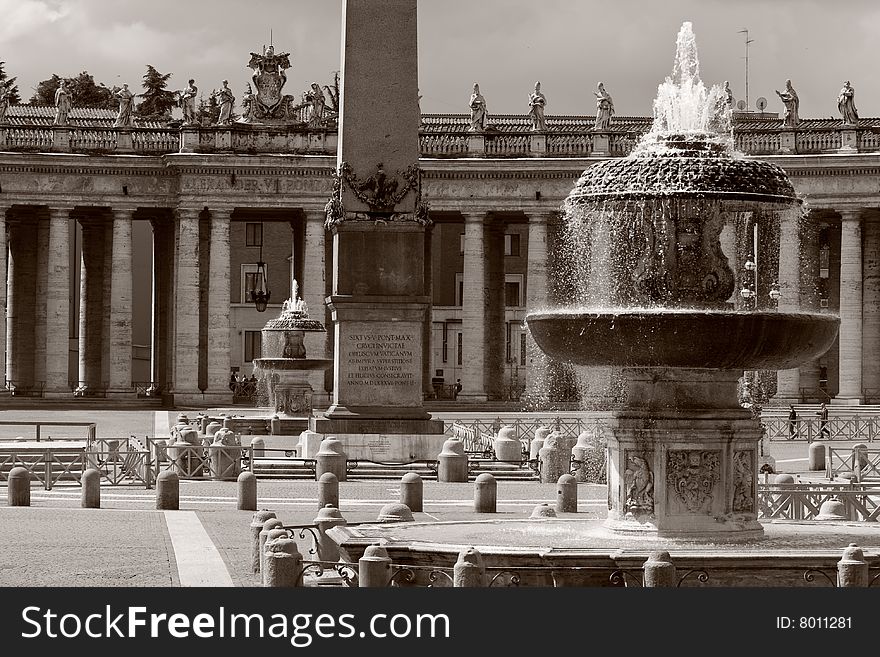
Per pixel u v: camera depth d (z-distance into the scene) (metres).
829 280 134.75
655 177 30.50
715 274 31.28
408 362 63.06
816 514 41.81
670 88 32.06
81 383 135.50
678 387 30.47
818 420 88.12
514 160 123.62
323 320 123.56
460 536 31.53
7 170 123.75
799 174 121.31
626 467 30.58
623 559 27.23
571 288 121.56
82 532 40.88
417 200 63.38
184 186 123.81
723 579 27.17
